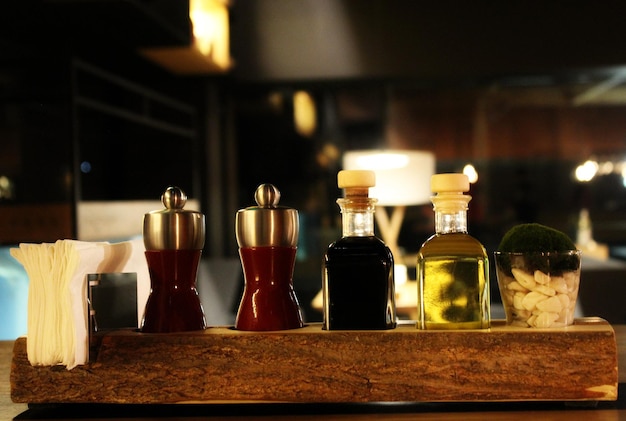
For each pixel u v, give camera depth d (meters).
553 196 5.23
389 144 5.09
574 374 0.83
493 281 3.14
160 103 4.09
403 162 3.40
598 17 4.32
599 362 0.83
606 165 5.15
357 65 4.53
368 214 0.91
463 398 0.83
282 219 0.89
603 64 4.34
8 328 2.97
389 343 0.84
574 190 5.22
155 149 4.02
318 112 5.07
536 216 5.23
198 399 0.85
